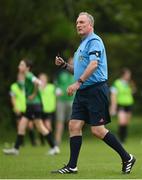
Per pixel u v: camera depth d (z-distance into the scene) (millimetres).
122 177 25344
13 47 67375
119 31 79562
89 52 25922
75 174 26359
